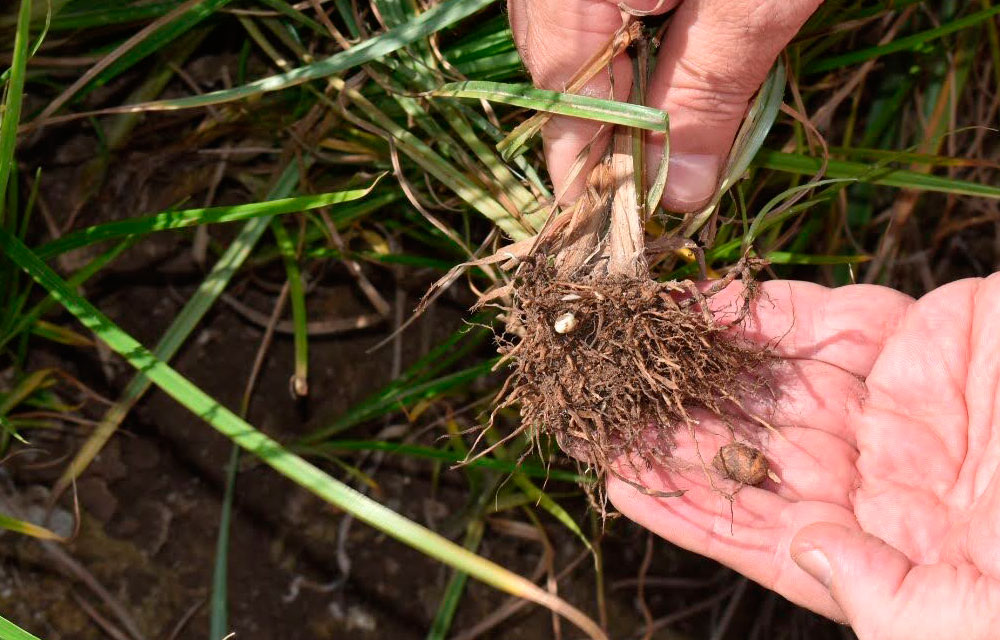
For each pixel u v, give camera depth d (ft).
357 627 1.70
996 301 1.42
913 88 1.80
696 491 1.42
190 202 1.71
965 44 1.74
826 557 1.32
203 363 1.70
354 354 1.75
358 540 1.72
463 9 1.42
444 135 1.52
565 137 1.42
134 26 1.65
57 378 1.65
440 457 1.61
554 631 1.76
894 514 1.39
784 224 1.77
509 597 1.75
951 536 1.37
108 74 1.59
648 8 1.36
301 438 1.70
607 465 1.41
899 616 1.29
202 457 1.69
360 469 1.74
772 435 1.45
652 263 1.49
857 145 1.84
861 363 1.49
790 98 1.69
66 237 1.48
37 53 1.64
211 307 1.72
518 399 1.46
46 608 1.61
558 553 1.77
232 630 1.66
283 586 1.69
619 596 1.79
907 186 1.54
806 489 1.43
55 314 1.67
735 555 1.41
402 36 1.43
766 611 1.84
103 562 1.64
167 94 1.71
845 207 1.74
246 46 1.67
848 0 1.64
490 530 1.76
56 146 1.68
